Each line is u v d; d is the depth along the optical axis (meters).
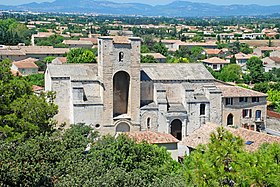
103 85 106.12
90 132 92.12
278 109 140.88
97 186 46.12
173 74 115.12
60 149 55.28
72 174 50.22
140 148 62.44
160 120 110.69
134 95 108.56
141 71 114.56
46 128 79.62
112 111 107.62
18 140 64.69
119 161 59.97
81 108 105.50
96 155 60.06
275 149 45.91
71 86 106.06
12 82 83.50
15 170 46.94
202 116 113.19
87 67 111.56
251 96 116.94
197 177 43.91
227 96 115.00
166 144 88.19
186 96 112.31
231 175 42.72
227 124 116.38
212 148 45.22
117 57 106.31
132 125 109.00
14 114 75.62
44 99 82.19
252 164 43.12
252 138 81.88
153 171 58.56
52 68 109.12
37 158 51.19
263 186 42.03
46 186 48.97
